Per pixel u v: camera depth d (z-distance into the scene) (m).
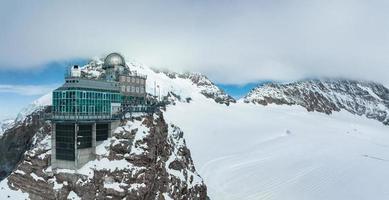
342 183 139.75
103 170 76.56
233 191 127.75
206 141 187.00
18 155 160.25
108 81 92.38
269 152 179.50
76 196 74.31
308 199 122.00
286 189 130.75
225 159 164.12
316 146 197.00
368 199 123.62
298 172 149.75
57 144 80.38
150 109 100.25
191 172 101.56
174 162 93.62
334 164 164.38
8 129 183.50
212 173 144.88
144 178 77.88
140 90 111.25
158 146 88.62
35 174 81.81
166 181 85.56
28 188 80.44
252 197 122.81
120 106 94.00
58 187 76.25
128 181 76.06
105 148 81.44
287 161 165.00
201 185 100.00
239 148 183.88
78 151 77.44
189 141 181.88
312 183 137.88
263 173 146.75
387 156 192.00
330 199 122.62
